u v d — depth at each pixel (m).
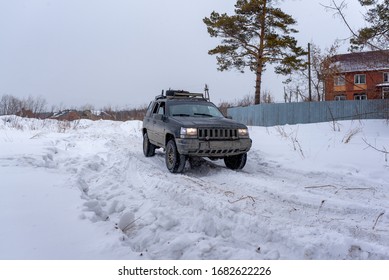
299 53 24.11
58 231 3.39
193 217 4.36
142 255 3.06
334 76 16.05
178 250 3.48
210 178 7.12
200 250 3.41
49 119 23.56
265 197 5.62
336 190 6.18
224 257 3.36
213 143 7.29
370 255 3.49
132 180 6.75
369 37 9.59
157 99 10.14
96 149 10.88
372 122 13.86
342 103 19.86
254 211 4.73
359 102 19.03
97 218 4.02
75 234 3.35
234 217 4.29
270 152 9.89
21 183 5.19
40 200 4.37
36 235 3.25
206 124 7.41
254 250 3.59
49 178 5.71
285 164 8.50
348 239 3.71
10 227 3.39
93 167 7.60
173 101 8.95
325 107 20.44
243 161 7.95
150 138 9.46
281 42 24.03
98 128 21.11
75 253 2.95
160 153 10.62
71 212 3.99
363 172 7.49
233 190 6.01
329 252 3.54
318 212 4.96
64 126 18.97
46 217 3.75
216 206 4.62
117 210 4.79
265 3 24.48
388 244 3.89
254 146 10.83
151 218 4.26
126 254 3.01
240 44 26.06
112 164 8.27
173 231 3.97
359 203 5.35
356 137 11.08
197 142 7.17
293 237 3.77
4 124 17.81
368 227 4.44
